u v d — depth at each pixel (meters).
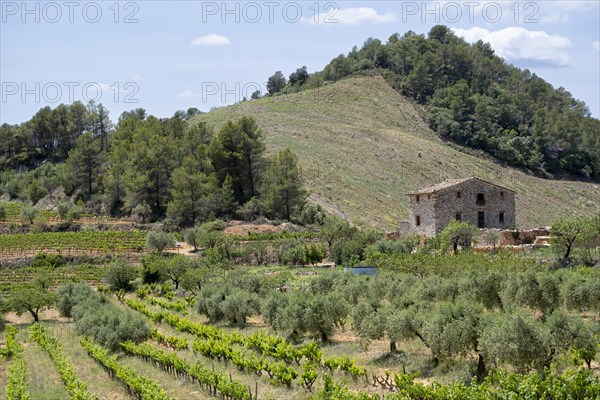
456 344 32.31
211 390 34.78
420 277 54.81
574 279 39.78
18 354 45.22
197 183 110.75
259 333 44.22
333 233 90.88
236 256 87.06
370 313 39.56
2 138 194.38
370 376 34.12
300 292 49.38
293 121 190.25
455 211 85.56
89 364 44.56
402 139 183.75
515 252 65.50
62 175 145.00
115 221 116.19
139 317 50.09
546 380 25.39
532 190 167.00
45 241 101.81
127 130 148.00
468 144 194.38
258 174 122.44
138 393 34.88
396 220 129.38
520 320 29.41
